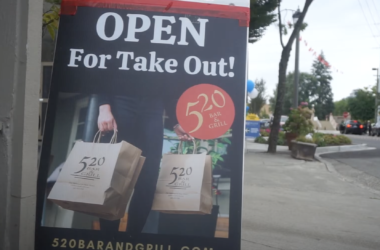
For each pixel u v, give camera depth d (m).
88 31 2.89
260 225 5.82
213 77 2.85
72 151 2.77
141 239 2.69
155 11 2.92
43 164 2.75
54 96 2.82
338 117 78.69
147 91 2.83
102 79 2.84
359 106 64.62
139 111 2.81
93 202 2.71
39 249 2.69
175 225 2.70
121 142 2.77
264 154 14.84
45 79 6.27
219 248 2.68
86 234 2.70
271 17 14.04
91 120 2.80
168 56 2.87
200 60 2.87
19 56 2.84
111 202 2.71
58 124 2.79
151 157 2.76
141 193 2.73
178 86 2.84
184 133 2.79
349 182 9.72
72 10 2.91
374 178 10.43
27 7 2.84
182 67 2.86
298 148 13.64
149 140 2.78
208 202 2.71
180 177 2.75
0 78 2.84
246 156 13.96
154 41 2.89
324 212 6.68
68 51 2.87
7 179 2.79
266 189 8.42
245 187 8.56
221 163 2.76
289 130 17.44
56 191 2.73
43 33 4.88
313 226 5.86
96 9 2.92
